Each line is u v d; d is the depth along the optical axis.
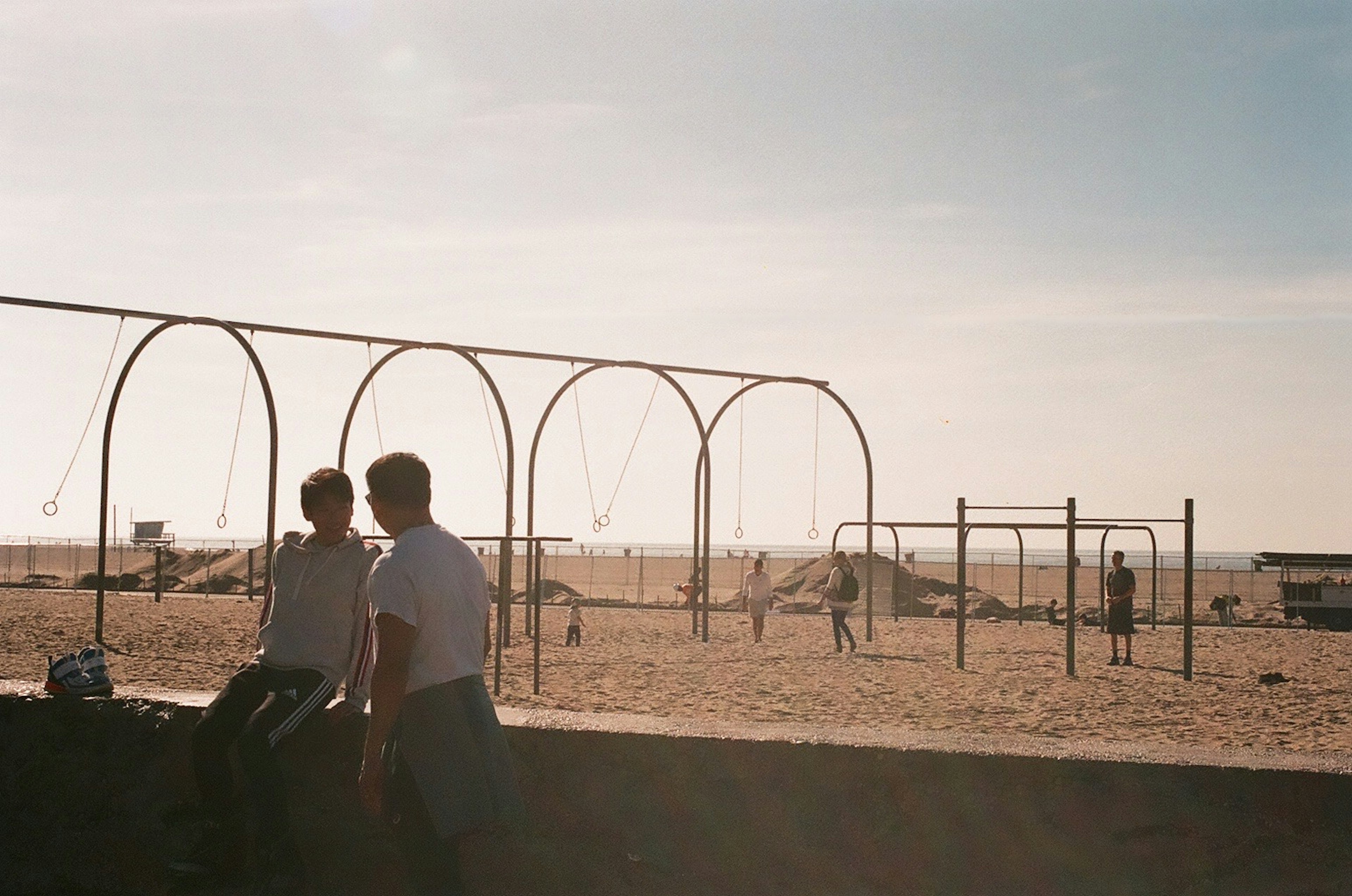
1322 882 3.51
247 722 4.18
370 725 3.52
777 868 3.89
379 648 3.52
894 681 14.86
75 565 66.12
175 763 4.41
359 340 21.52
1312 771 3.54
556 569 73.44
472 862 4.10
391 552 3.63
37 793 4.51
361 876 4.21
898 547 29.03
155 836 4.40
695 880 3.95
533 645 19.77
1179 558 132.50
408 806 3.56
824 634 23.78
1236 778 3.59
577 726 4.10
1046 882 3.70
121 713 4.48
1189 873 3.61
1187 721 11.31
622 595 45.69
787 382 23.72
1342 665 17.94
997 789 3.76
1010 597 46.47
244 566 50.84
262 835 4.00
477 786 3.53
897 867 3.81
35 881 4.47
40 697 4.55
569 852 4.04
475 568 3.76
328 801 4.25
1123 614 17.59
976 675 15.74
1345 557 32.03
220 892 4.14
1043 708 12.17
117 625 22.22
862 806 3.85
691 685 14.03
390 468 3.80
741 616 29.95
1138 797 3.66
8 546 51.84
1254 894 3.55
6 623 22.42
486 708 3.64
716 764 3.96
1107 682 14.98
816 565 48.72
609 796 4.03
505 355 22.25
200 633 20.70
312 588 4.27
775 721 10.93
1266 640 23.56
